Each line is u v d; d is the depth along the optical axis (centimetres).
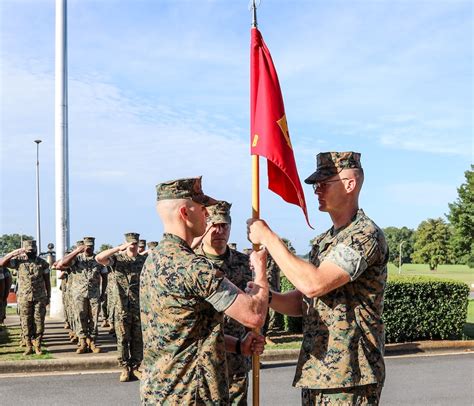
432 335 1199
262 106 379
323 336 333
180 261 310
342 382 323
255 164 376
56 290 1686
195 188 331
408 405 750
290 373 940
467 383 872
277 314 1368
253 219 345
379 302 339
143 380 319
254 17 390
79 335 1094
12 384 877
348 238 328
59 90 1603
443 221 7988
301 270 317
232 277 497
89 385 867
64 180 1608
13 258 1077
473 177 3766
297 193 376
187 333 307
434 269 7906
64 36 1612
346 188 346
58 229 1606
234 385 455
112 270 912
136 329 904
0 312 1373
